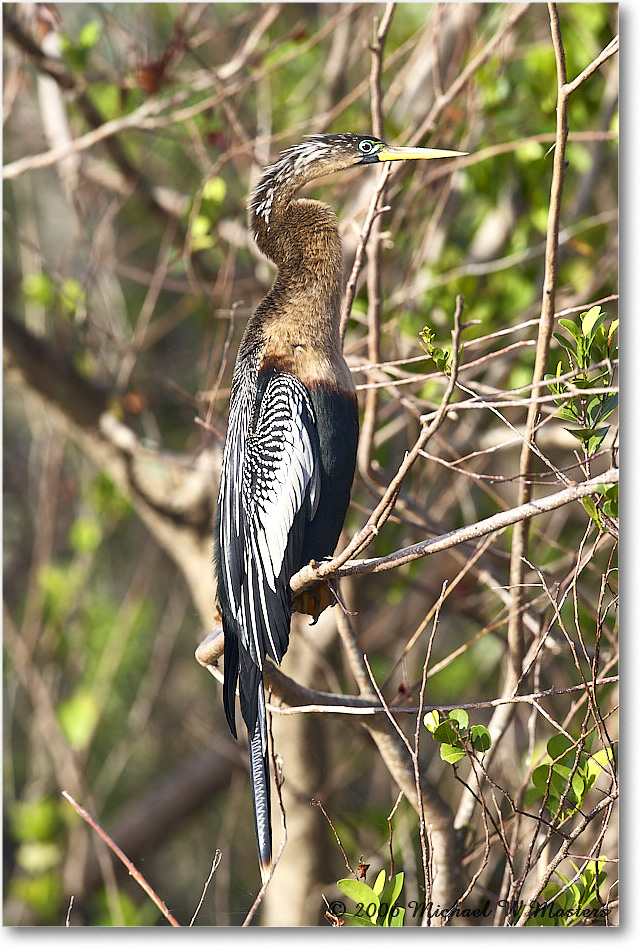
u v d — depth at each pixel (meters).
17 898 11.95
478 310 9.05
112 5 10.66
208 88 10.59
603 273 9.03
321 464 6.01
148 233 13.59
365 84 9.04
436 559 11.05
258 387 6.11
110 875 10.86
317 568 5.18
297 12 12.22
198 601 10.50
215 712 14.10
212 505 10.17
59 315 10.99
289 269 6.42
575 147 9.38
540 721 8.57
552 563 8.63
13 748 14.57
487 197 9.49
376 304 6.54
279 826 10.16
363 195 9.96
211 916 10.81
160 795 13.99
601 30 8.97
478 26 10.37
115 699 13.90
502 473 10.11
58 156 9.32
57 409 10.27
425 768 9.63
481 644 11.12
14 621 14.50
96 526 12.31
